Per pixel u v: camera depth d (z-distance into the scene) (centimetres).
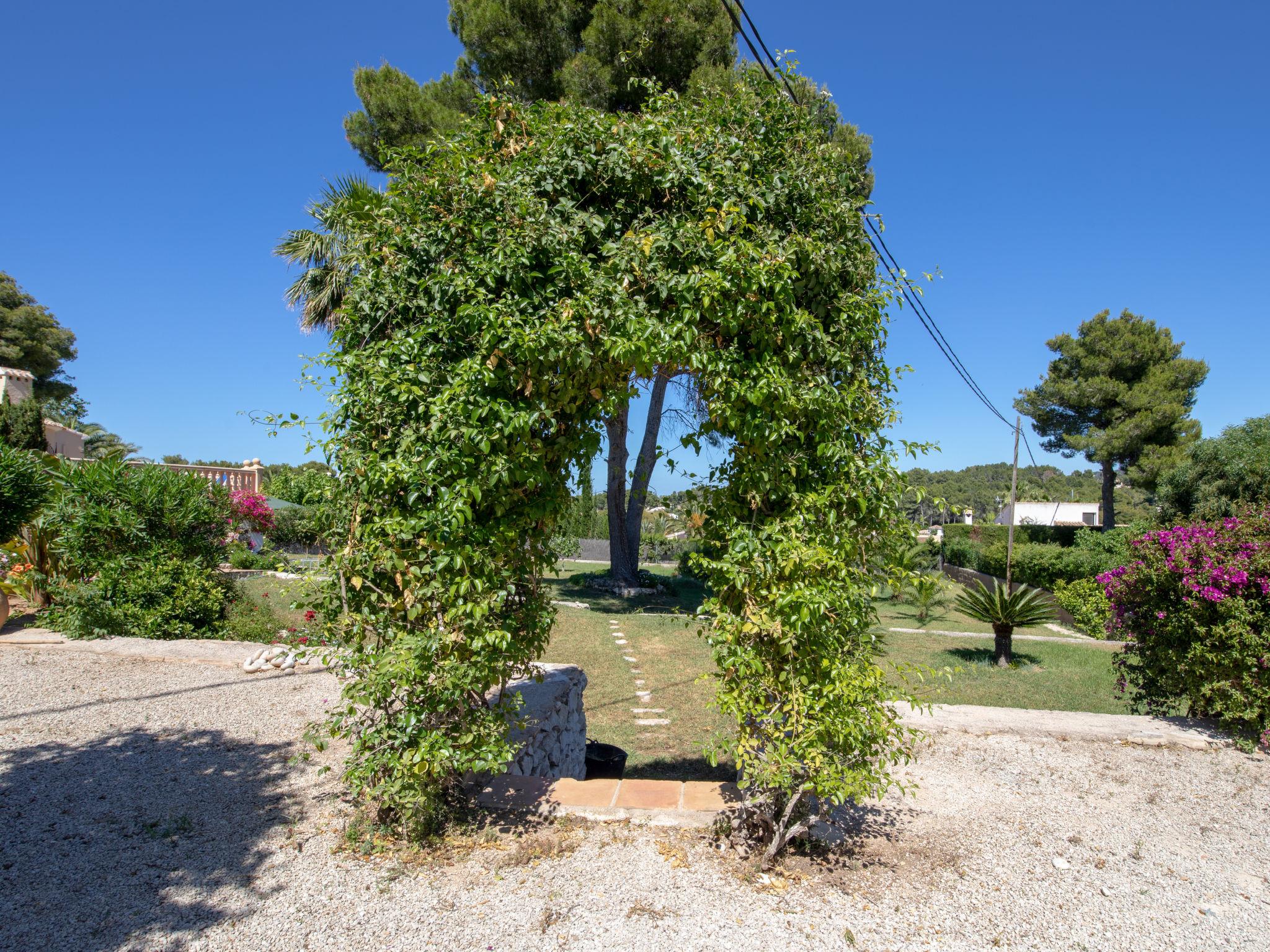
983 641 1197
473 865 308
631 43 1150
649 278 301
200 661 641
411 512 304
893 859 330
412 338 299
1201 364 2314
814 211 323
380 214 321
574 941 258
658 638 1083
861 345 331
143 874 295
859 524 314
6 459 725
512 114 328
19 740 443
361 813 343
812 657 306
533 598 352
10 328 2588
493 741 317
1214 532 524
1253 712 473
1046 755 468
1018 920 282
